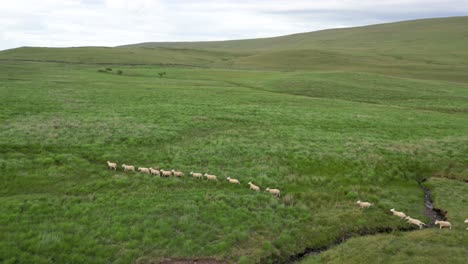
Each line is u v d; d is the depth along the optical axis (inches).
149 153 1142.3
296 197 885.2
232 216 748.0
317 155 1168.8
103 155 1091.9
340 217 780.0
